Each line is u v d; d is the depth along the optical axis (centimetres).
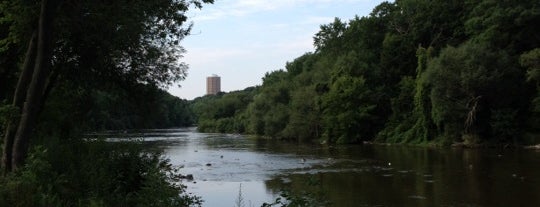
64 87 2450
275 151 5831
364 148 6103
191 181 3278
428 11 7806
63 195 1211
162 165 1784
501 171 3369
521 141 5578
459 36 7469
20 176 1187
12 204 974
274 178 3381
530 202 2334
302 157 4916
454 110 5838
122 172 1605
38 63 1368
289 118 8750
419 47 7138
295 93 8638
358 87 7450
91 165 1515
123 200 1363
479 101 5862
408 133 6781
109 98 2708
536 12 5888
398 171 3553
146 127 2864
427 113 6412
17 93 1458
